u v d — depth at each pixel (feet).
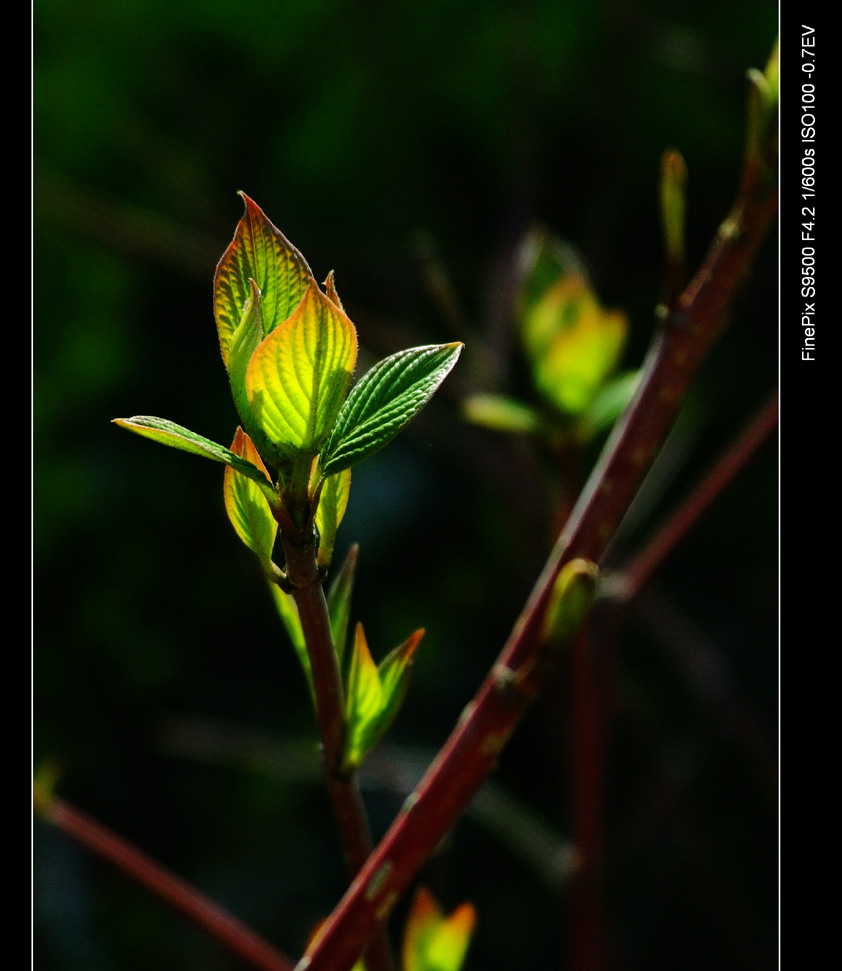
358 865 1.93
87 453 9.54
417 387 1.83
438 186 8.46
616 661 4.72
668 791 5.32
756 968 5.71
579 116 7.52
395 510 9.29
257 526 1.86
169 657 9.55
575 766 2.60
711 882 5.85
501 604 9.32
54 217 4.76
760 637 7.02
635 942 7.16
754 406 8.32
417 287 6.88
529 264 2.42
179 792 9.34
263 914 8.59
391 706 1.92
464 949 2.09
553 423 2.38
